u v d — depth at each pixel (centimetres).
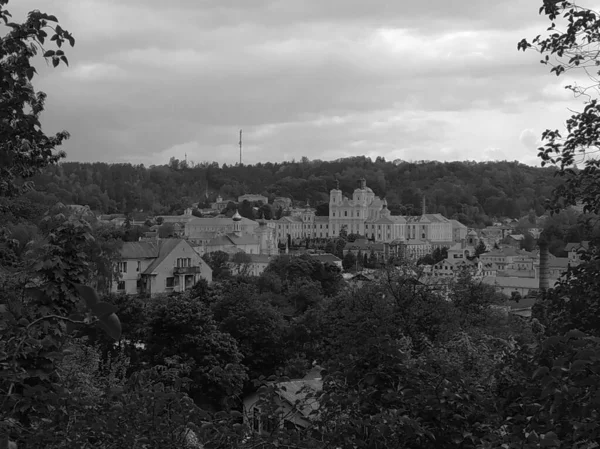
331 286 12694
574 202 2014
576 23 1928
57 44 1374
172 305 5659
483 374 2006
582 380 1105
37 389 1192
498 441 1297
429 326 4197
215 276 14388
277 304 9762
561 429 1182
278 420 1289
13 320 1209
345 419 1331
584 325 1828
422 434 1281
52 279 1686
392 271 4553
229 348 5697
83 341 2691
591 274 1862
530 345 1421
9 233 2381
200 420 1229
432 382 1446
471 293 5312
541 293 2005
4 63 1413
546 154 2023
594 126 1958
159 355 5494
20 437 1106
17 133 1425
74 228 1742
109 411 1189
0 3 1346
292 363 6138
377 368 1477
